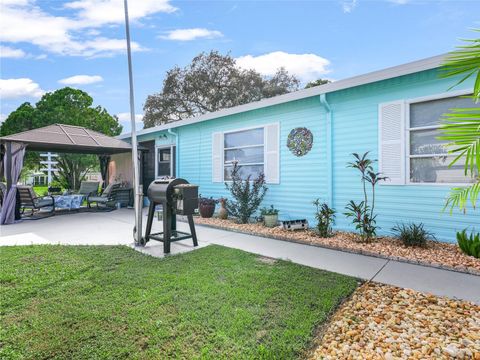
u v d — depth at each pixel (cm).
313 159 600
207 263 368
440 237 451
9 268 343
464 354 188
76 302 258
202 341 201
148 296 269
